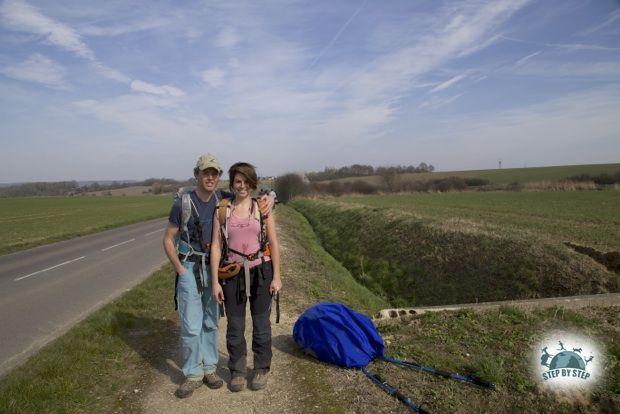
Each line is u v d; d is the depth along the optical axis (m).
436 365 4.07
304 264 11.76
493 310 5.51
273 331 5.28
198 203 3.77
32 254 14.93
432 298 12.58
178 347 4.84
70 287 9.18
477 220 18.58
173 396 3.71
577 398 3.57
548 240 12.74
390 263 15.62
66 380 3.93
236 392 3.73
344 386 3.76
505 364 4.05
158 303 6.84
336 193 58.06
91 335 5.16
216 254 3.68
